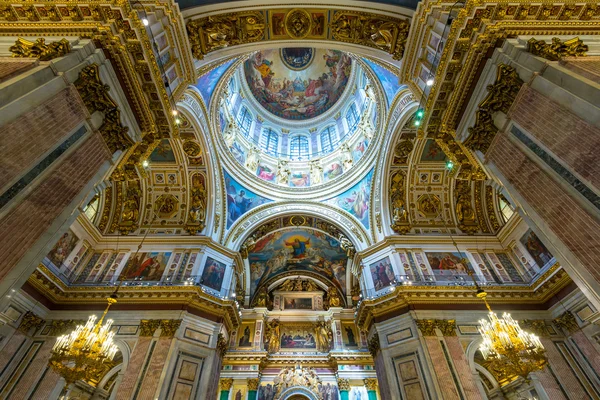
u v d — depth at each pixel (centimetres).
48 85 534
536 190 600
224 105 1936
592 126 500
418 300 1247
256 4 897
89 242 1490
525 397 1221
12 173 474
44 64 556
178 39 791
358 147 2062
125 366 1091
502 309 1243
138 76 701
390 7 861
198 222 1596
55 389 1062
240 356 1902
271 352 2011
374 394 1769
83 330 879
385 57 985
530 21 666
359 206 1838
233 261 1622
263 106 2595
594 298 509
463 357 1104
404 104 1473
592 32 657
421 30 813
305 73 2581
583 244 511
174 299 1262
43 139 525
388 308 1288
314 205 1948
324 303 2283
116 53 646
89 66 605
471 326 1195
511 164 661
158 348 1135
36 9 639
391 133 1581
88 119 630
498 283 1338
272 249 2139
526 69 611
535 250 1343
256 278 2266
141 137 773
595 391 1012
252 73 2469
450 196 1639
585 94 512
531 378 1097
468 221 1591
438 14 754
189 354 1168
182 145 1534
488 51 684
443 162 1591
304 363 1947
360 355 1900
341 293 2302
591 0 664
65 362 875
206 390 1126
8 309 1088
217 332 1288
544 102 578
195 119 1441
